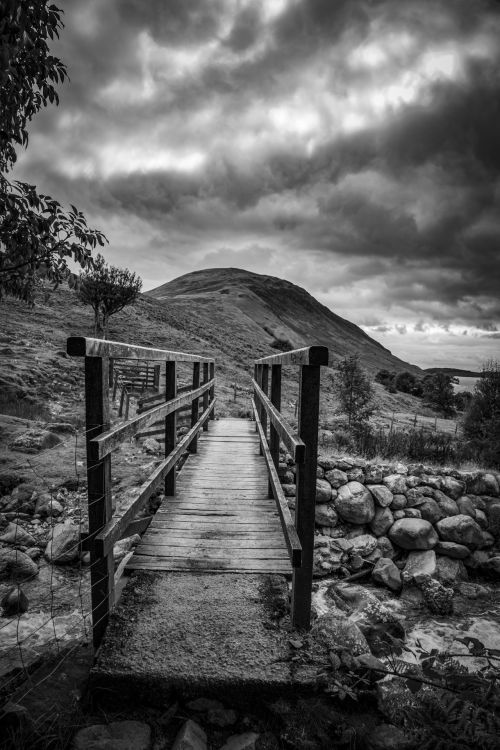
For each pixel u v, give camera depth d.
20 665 2.54
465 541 5.65
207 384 8.13
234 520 4.18
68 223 3.70
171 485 4.87
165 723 2.13
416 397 64.69
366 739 2.04
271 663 2.29
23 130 3.65
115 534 2.41
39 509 5.01
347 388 15.95
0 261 3.73
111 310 29.17
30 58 3.36
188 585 3.00
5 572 3.86
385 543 5.57
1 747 1.91
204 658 2.30
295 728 2.12
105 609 2.46
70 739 1.99
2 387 12.57
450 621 4.25
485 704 1.85
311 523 2.54
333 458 6.45
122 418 11.96
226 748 2.04
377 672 2.29
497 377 12.34
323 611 4.00
